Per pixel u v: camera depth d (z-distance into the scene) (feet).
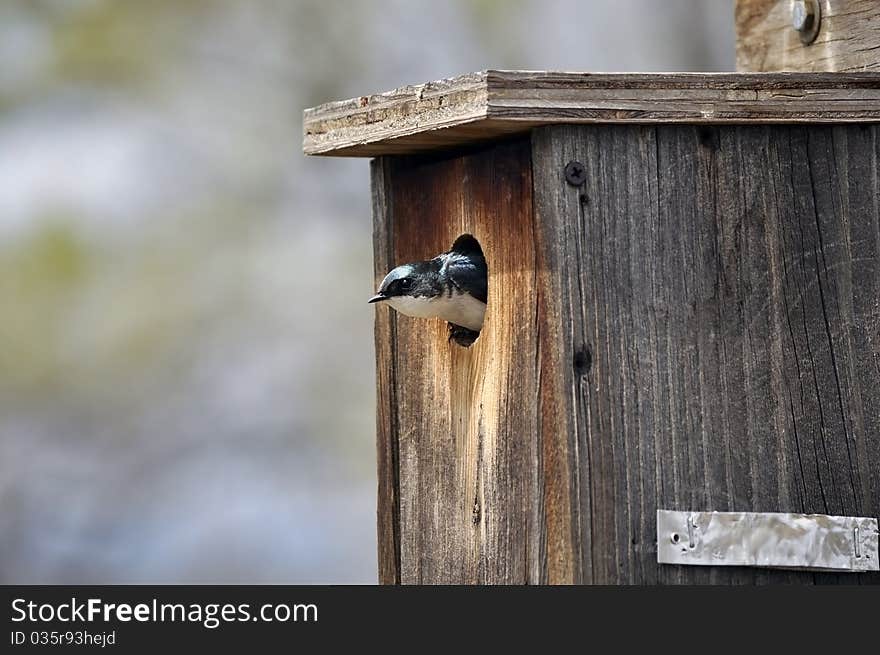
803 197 24.39
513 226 24.61
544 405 23.62
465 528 26.04
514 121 22.93
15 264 52.26
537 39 55.16
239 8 53.88
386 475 28.22
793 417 24.16
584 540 23.16
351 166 55.26
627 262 23.52
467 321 26.48
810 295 24.34
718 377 23.85
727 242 23.99
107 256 52.70
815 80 23.94
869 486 24.38
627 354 23.47
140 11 53.67
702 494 23.70
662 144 23.75
